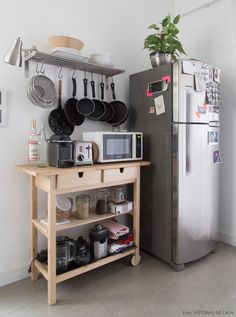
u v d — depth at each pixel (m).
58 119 1.97
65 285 1.80
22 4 1.78
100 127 2.27
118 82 2.38
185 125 1.94
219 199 2.54
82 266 1.73
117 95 2.38
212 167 2.18
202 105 2.04
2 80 1.72
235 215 2.45
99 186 1.77
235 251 2.35
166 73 1.97
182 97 1.91
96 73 2.20
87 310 1.54
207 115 2.08
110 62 2.02
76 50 1.79
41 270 1.70
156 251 2.17
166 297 1.66
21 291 1.72
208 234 2.19
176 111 1.92
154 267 2.05
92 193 2.21
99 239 1.85
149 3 2.60
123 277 1.91
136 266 2.07
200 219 2.10
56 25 1.96
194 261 2.16
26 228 1.89
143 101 2.21
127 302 1.62
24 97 1.82
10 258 1.83
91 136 1.90
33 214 1.81
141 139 2.09
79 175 1.65
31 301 1.62
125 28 2.40
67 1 2.01
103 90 2.22
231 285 1.80
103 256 1.87
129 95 2.37
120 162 1.95
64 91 2.02
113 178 1.84
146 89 2.17
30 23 1.82
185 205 1.99
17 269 1.85
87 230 2.22
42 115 1.91
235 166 2.43
